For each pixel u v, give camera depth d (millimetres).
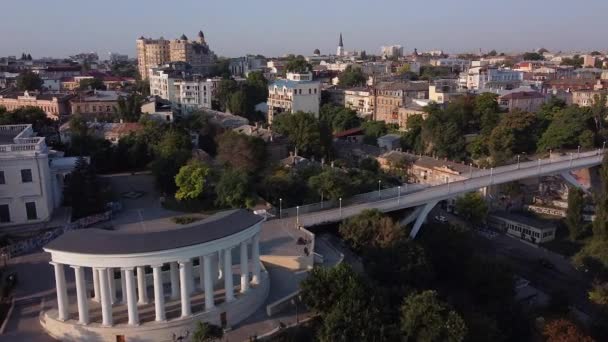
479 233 116000
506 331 68188
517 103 186625
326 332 50500
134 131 134250
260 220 59562
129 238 50969
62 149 121125
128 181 111312
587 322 74875
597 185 137875
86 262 49844
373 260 72938
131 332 50500
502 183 118812
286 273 67000
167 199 97250
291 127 146500
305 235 77875
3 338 51281
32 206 80625
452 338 51875
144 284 56250
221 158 113875
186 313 52625
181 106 196625
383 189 110250
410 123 173000
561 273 97000
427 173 138000
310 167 114250
